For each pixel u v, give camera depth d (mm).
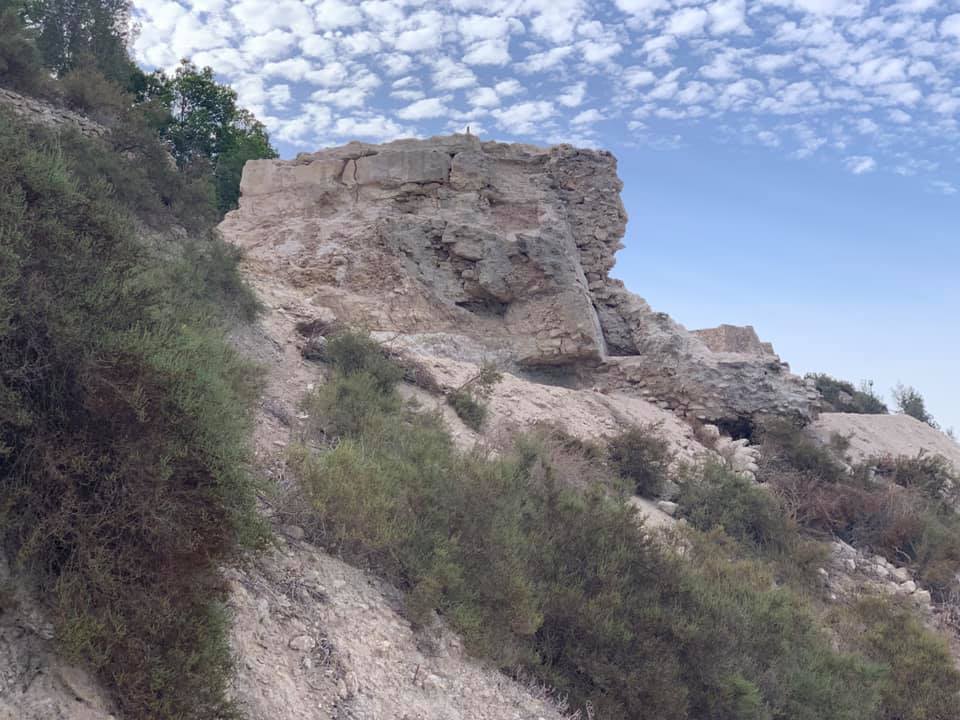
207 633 4801
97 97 19750
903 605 14281
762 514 15898
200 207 17953
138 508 4738
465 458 9625
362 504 7449
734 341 34938
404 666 6316
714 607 8789
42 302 5000
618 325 25188
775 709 8555
